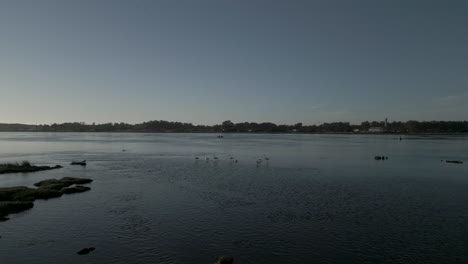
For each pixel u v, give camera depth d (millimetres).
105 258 24906
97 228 31047
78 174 62938
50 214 35344
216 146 153250
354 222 32625
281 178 57531
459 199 41781
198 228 30984
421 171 67062
